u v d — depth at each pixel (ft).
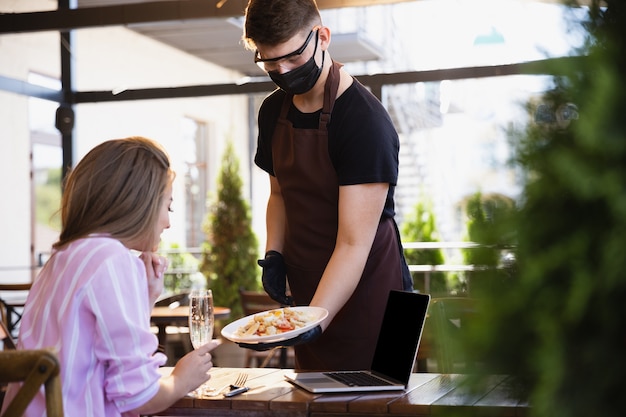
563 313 1.81
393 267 7.31
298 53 6.51
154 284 5.32
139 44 38.83
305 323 6.19
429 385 6.08
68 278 4.74
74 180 5.10
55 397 3.77
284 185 7.46
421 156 41.93
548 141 1.89
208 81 45.55
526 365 1.86
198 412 5.75
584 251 1.81
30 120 30.40
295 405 5.49
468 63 20.75
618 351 1.81
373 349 7.13
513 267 1.89
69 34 24.22
